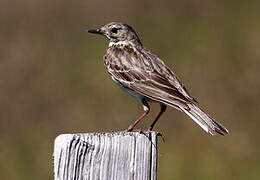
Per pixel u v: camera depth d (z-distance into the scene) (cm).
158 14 2181
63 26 2119
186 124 1616
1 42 1975
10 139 1644
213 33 2066
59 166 758
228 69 1841
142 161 774
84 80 1831
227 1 2223
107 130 1655
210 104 1686
